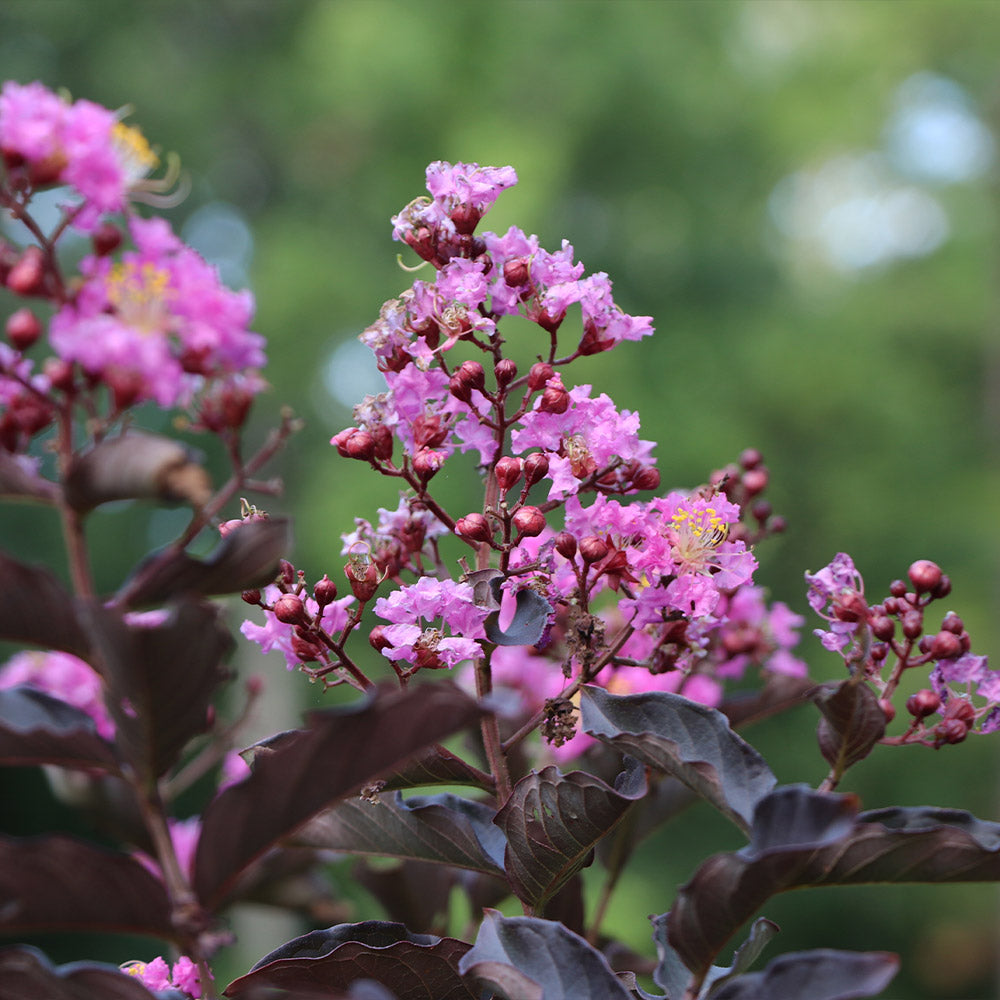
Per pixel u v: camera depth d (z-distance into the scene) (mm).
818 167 5684
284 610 924
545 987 859
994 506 4801
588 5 4551
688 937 857
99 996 839
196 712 841
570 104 4449
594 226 4848
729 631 1065
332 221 4660
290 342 4238
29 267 848
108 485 839
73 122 855
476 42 4449
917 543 4719
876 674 928
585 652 916
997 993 4609
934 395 5086
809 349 4609
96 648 832
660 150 4711
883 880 861
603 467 928
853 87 5141
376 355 936
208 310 851
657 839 4184
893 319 5203
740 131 4805
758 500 1101
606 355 3953
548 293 930
